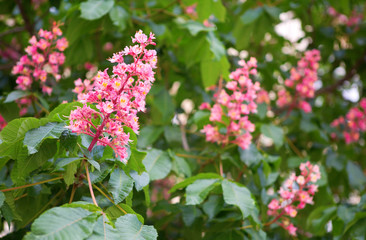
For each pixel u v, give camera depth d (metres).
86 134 2.11
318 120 4.67
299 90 4.14
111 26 3.71
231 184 2.77
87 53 4.19
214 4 4.04
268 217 3.39
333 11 5.98
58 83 3.78
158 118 4.47
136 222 1.96
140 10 4.17
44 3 4.86
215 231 3.18
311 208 3.87
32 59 3.18
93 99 1.99
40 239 1.61
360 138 5.46
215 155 3.51
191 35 3.86
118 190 2.12
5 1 4.41
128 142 2.18
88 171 2.14
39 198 2.69
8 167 2.93
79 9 3.53
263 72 4.95
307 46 5.70
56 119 2.12
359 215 3.22
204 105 3.63
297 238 3.64
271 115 4.96
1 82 4.56
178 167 3.18
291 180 3.07
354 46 5.50
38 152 2.11
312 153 4.65
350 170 4.47
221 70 3.94
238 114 3.10
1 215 2.23
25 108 3.32
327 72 6.29
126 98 1.96
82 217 1.77
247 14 4.35
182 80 4.65
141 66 1.98
